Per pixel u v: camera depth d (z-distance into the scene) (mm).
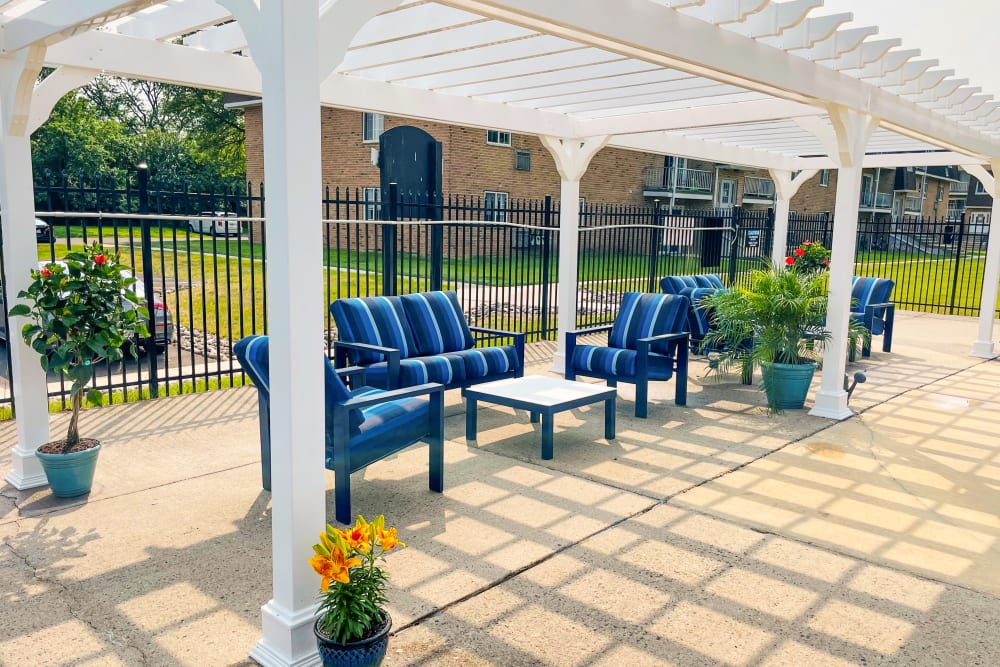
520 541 3838
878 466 5164
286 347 2590
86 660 2770
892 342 10523
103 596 3227
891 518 4254
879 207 36438
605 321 11266
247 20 2547
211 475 4727
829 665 2803
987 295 9484
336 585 2541
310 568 2754
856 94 5918
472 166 19109
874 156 11102
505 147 19828
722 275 12492
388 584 3354
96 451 4344
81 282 4078
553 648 2885
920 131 7137
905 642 2971
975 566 3666
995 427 6195
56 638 2906
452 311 6750
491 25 5012
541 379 6004
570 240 8055
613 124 7766
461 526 4012
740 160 11000
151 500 4301
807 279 6824
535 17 3404
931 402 7059
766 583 3443
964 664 2828
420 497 4430
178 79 5125
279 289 2580
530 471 4922
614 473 4910
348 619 2494
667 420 6277
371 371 5805
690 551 3768
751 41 4668
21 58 4004
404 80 6387
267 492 4441
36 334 4344
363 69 6035
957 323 12516
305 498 2697
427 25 4750
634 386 7688
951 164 10148
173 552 3648
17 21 3961
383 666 2734
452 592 3299
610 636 2975
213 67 5324
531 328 10703
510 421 6176
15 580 3352
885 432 6020
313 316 2635
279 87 2461
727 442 5660
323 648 2525
